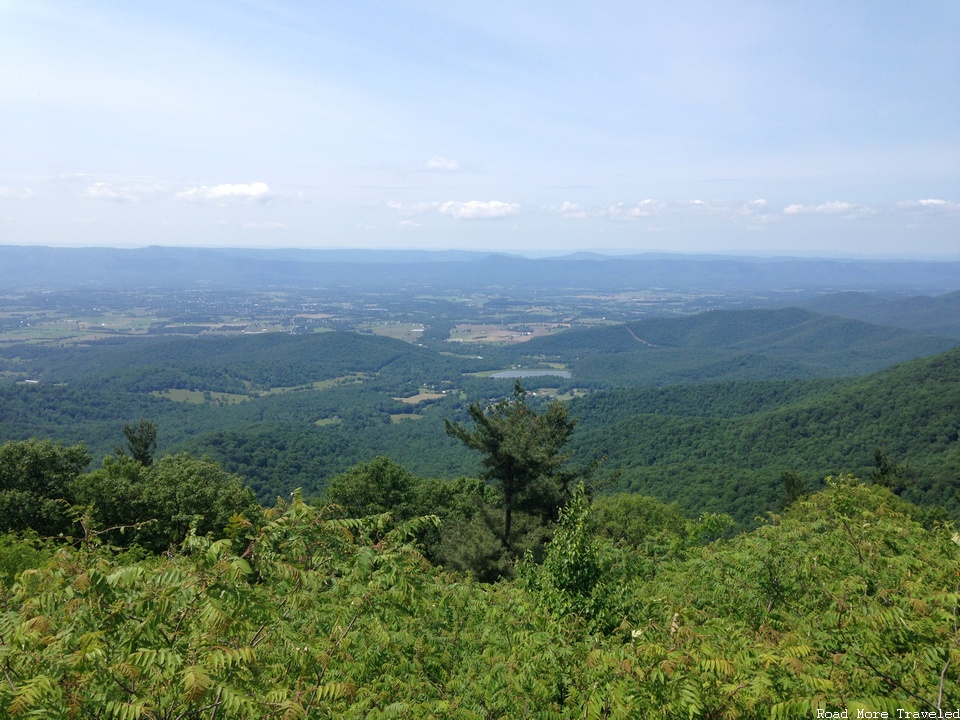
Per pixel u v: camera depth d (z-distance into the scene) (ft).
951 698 17.12
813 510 50.93
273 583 20.36
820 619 25.12
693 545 57.72
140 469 93.76
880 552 33.50
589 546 37.68
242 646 16.29
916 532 41.09
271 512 22.61
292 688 18.69
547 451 72.59
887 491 83.51
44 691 12.70
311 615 23.21
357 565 21.15
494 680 23.82
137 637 14.60
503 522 77.30
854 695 16.57
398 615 23.76
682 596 34.06
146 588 15.70
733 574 33.45
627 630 28.60
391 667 24.44
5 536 50.80
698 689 16.63
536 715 21.81
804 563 31.24
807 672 18.03
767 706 16.90
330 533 23.32
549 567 38.14
